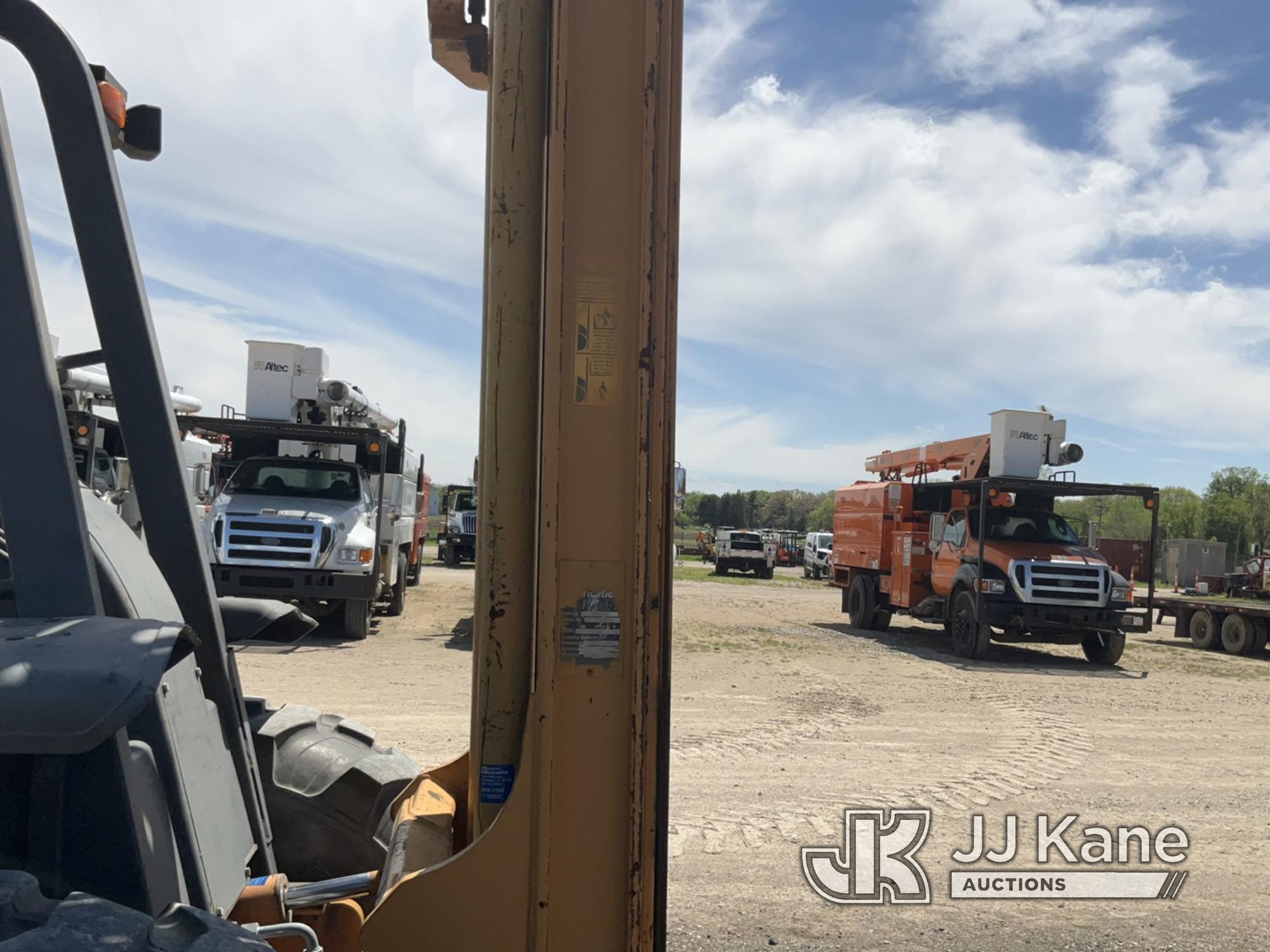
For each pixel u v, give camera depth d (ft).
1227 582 121.70
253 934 5.30
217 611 8.07
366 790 10.47
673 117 6.68
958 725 29.96
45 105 7.20
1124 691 39.50
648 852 6.55
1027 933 14.30
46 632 5.14
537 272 6.83
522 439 6.81
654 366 6.59
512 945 6.42
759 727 28.19
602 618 6.58
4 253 5.71
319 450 49.34
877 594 61.16
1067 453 51.72
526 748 6.46
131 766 5.84
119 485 27.09
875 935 14.02
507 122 6.82
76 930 4.48
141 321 7.61
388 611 55.47
